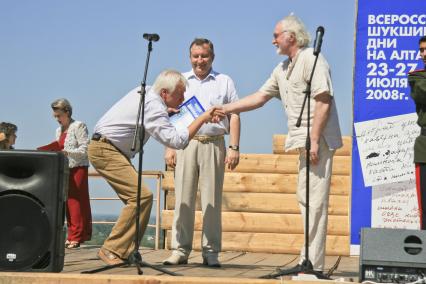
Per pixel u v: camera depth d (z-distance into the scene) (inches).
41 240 192.4
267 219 315.6
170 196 329.1
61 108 332.5
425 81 207.8
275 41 223.8
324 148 219.5
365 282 177.0
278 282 179.9
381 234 180.5
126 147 232.5
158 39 213.3
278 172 318.3
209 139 248.4
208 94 250.1
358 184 279.3
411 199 276.1
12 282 185.8
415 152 210.5
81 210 334.0
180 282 181.5
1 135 288.7
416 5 273.0
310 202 219.8
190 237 253.0
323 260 220.4
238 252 316.2
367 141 277.7
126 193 229.8
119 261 229.8
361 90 277.0
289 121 223.3
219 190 250.2
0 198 191.8
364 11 275.7
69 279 184.2
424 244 178.5
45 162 193.8
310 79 204.4
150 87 231.6
